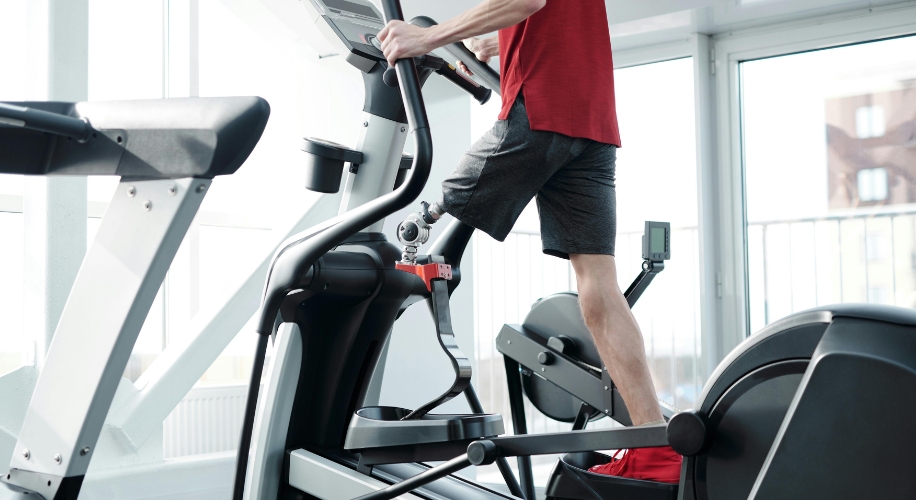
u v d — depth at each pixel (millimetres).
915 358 959
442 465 1370
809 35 3131
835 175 3160
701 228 3305
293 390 1787
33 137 1166
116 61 3656
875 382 964
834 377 990
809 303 3205
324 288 1679
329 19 1853
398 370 3256
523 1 1417
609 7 3021
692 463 1156
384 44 1474
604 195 1750
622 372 1688
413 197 1407
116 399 2760
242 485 1594
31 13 2580
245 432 1600
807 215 3213
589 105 1669
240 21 3955
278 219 3967
